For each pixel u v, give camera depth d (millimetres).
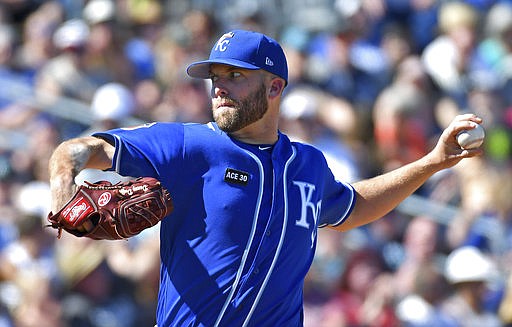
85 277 27688
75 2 37750
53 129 31297
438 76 37375
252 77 14219
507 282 30422
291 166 14438
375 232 30812
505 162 35250
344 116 34781
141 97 34250
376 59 37688
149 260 28297
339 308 28328
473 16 39250
